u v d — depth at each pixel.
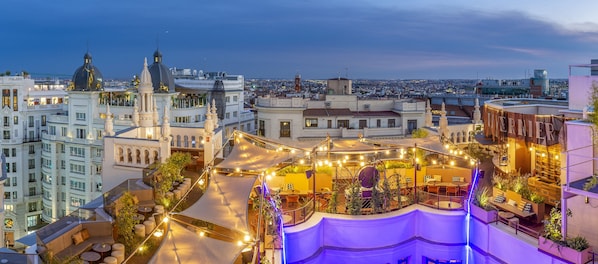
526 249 27.84
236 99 115.50
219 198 27.17
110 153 38.16
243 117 117.81
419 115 78.56
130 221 25.81
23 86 116.50
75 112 104.69
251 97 169.50
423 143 41.66
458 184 39.59
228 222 24.16
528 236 28.61
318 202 34.88
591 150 27.02
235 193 27.83
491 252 30.80
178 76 130.50
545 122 35.75
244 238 22.89
